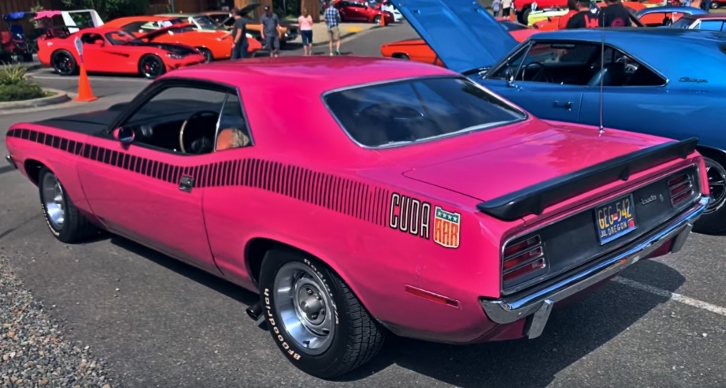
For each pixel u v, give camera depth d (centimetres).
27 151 552
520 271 286
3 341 398
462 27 807
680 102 544
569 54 642
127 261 530
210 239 395
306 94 366
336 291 333
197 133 418
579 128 414
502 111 419
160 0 3028
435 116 384
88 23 2338
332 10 2292
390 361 376
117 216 475
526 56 665
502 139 375
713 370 358
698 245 545
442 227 285
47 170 556
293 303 369
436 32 777
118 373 365
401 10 765
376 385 353
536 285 291
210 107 406
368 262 311
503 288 279
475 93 428
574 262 305
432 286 291
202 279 493
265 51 2053
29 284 486
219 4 3350
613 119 585
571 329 407
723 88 536
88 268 516
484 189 295
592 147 359
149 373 365
